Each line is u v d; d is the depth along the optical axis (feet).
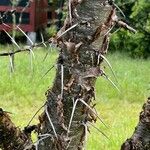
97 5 9.18
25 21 66.39
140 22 58.29
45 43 9.05
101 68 9.64
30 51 8.77
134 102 37.04
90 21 9.23
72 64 9.46
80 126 9.83
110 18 9.20
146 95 38.09
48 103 9.88
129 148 10.27
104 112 33.83
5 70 40.19
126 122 30.22
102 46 9.42
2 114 10.18
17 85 36.94
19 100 35.19
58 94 9.69
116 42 63.16
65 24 9.29
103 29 9.23
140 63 53.78
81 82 9.50
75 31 9.30
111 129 27.68
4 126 10.15
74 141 9.88
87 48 9.36
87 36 9.29
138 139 10.21
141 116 10.20
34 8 66.28
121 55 61.00
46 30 60.13
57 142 9.80
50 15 65.77
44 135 9.80
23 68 40.68
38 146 10.03
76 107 9.68
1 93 36.35
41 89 36.81
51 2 64.39
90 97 9.70
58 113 9.69
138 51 62.39
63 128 9.75
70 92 9.56
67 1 9.30
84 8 9.22
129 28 9.13
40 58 42.24
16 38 50.03
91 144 24.26
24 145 10.28
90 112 9.82
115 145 24.27
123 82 40.11
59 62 9.61
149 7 57.41
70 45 9.27
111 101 36.35
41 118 10.02
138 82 41.32
